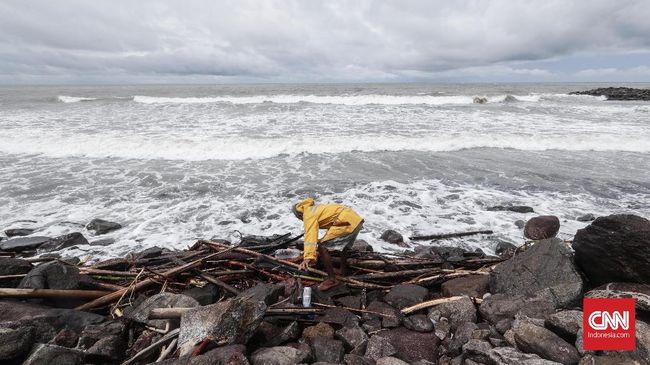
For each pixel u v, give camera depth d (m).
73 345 3.57
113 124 16.47
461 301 4.29
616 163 11.72
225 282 4.94
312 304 4.31
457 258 5.65
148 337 3.71
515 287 4.45
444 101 28.27
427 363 3.40
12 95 30.80
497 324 3.83
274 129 15.79
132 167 11.00
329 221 4.71
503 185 9.63
